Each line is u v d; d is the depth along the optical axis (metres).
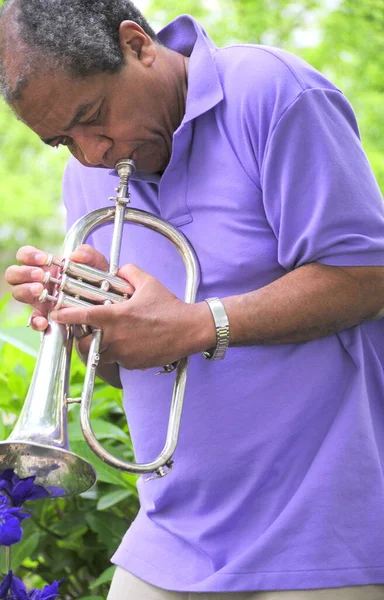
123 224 2.23
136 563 2.21
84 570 3.14
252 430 2.11
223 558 2.09
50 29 2.01
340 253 2.04
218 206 2.13
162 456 2.01
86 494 2.99
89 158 2.14
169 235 2.14
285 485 2.10
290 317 2.05
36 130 2.13
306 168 2.04
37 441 1.90
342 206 2.03
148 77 2.11
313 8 7.69
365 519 2.07
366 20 7.13
